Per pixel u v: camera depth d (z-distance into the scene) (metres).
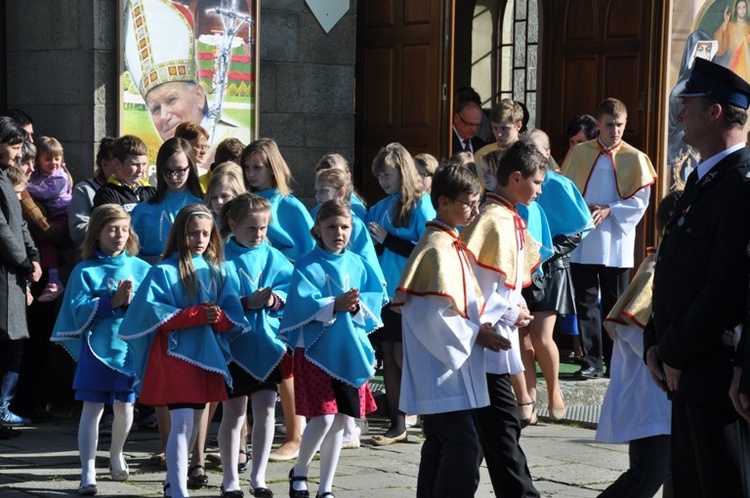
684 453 5.85
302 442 7.66
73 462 8.61
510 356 6.90
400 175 9.47
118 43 10.85
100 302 7.96
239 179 8.86
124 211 8.20
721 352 5.68
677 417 5.88
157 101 11.13
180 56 11.25
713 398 5.66
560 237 10.36
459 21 16.45
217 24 11.46
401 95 13.10
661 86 13.00
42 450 8.98
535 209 9.37
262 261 8.18
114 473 8.09
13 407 10.06
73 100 10.93
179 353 7.40
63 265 10.62
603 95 13.80
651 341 6.21
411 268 6.50
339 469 8.59
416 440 9.64
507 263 6.84
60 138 11.02
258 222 8.08
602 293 11.84
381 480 8.25
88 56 10.83
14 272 9.29
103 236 8.12
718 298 5.53
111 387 7.89
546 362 10.34
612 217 11.70
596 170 11.80
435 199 6.66
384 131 13.25
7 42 11.33
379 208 9.70
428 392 6.49
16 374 9.73
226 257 8.11
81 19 10.84
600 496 6.82
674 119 13.17
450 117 12.70
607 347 12.69
